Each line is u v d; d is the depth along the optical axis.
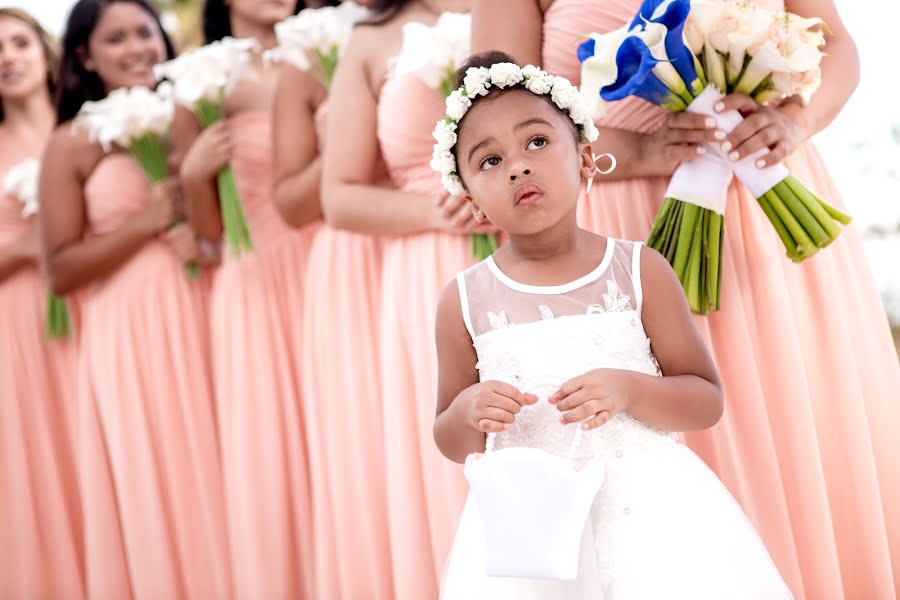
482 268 2.26
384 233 3.44
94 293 4.50
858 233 2.98
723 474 2.78
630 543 2.02
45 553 4.64
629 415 2.12
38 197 4.55
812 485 2.72
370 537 3.63
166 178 4.46
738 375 2.77
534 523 1.91
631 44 2.48
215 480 4.37
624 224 2.86
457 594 2.11
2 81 4.88
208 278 4.49
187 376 4.38
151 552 4.28
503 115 2.08
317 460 3.82
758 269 2.81
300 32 4.00
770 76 2.65
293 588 4.10
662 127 2.73
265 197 4.34
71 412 4.69
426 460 3.31
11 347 4.71
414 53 3.25
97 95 4.58
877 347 2.90
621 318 2.15
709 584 1.99
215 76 4.19
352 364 3.74
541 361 2.13
